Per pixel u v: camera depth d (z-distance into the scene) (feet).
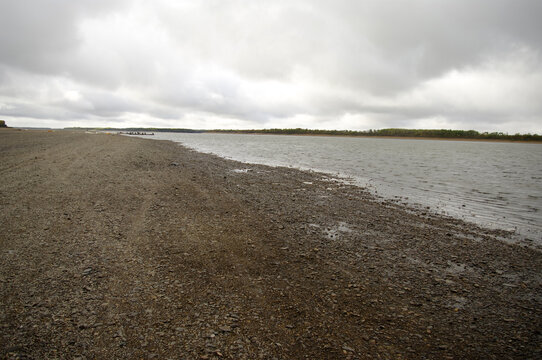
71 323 11.13
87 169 46.70
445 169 75.61
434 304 14.17
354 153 134.82
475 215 32.04
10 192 29.58
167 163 63.93
